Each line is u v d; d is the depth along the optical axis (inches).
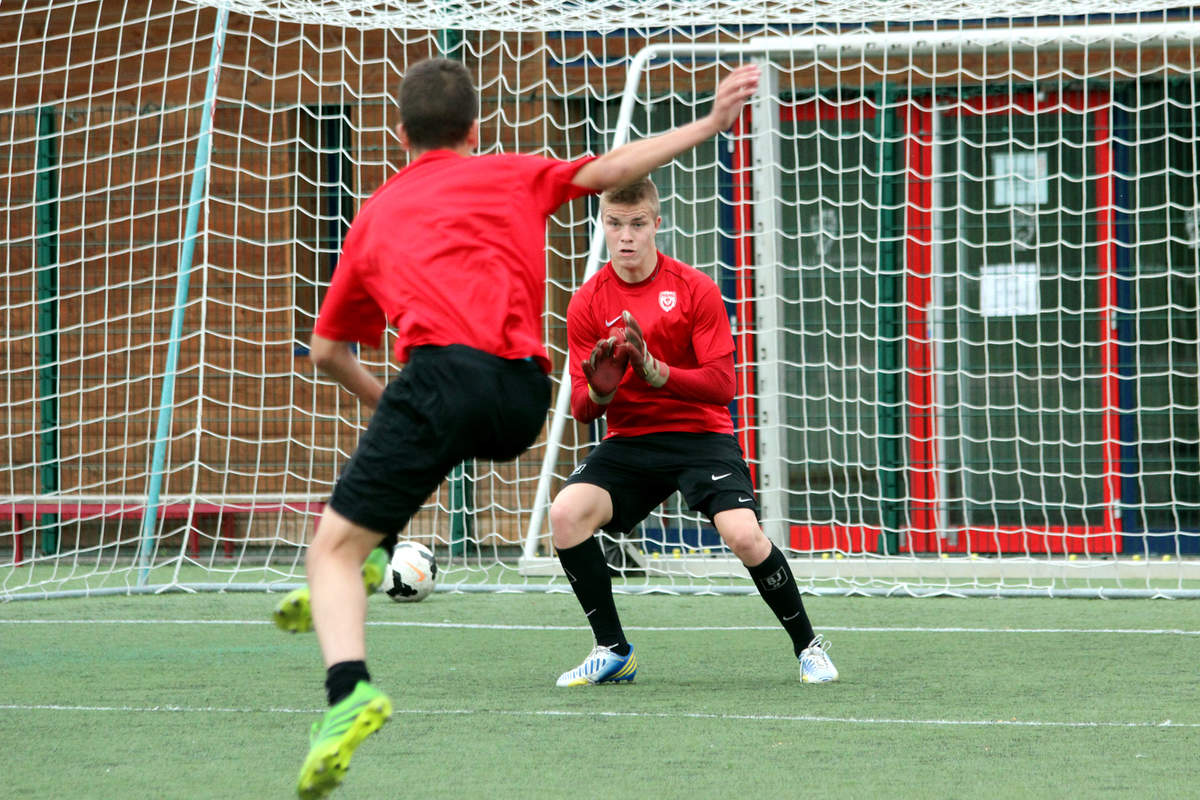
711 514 675.4
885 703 622.2
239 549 1385.3
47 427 1402.6
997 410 1331.2
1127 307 1317.7
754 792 455.5
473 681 698.2
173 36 1389.0
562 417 1218.0
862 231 1341.0
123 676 717.3
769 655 788.0
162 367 1392.7
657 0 1090.7
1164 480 1315.2
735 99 431.8
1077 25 1298.0
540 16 1079.6
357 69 1363.2
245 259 1379.2
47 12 1396.4
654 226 677.3
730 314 1343.5
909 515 1322.6
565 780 474.6
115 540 1417.3
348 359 474.3
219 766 503.5
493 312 429.1
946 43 1124.5
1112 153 1259.2
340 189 1290.6
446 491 1344.7
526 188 447.2
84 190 1392.7
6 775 489.4
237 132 1378.0
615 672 683.4
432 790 462.3
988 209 1322.6
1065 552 1192.8
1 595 1079.0
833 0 1076.5
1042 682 681.6
